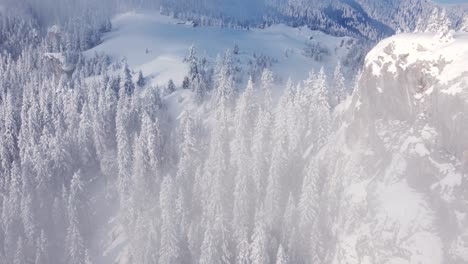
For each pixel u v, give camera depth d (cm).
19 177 7975
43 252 7288
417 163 5025
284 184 6294
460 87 4716
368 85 6038
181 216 6638
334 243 5212
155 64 14825
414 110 5381
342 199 5353
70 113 10000
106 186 8869
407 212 4744
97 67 15225
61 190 8488
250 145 7544
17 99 12319
